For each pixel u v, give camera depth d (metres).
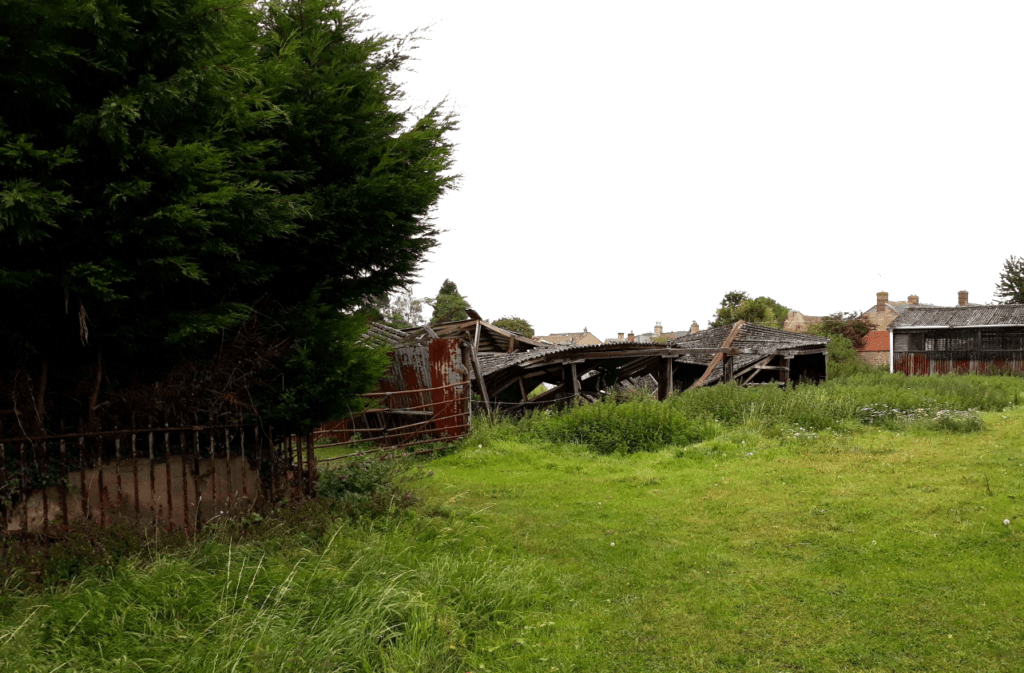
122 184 4.18
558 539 6.44
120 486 4.83
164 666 3.39
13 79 3.78
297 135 5.93
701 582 5.32
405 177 6.33
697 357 25.22
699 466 10.06
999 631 4.22
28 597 3.85
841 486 8.14
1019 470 8.39
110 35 4.06
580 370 20.72
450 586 4.73
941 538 6.07
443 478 9.67
